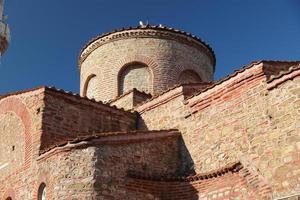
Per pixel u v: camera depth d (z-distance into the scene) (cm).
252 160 1484
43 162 1659
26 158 1808
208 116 1705
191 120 1773
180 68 2614
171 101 1900
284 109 1423
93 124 1914
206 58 2786
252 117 1530
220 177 1550
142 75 2575
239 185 1491
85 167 1505
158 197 1608
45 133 1769
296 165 1341
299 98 1384
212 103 1702
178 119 1836
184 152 1758
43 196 1631
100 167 1508
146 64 2572
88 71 2700
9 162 1942
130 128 2016
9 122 2034
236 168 1514
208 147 1666
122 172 1557
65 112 1853
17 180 1831
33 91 1889
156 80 2538
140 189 1576
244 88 1588
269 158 1430
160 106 1950
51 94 1842
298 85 1398
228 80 1653
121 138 1602
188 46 2698
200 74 2700
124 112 2023
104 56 2644
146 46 2606
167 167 1712
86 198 1462
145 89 2534
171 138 1773
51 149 1622
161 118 1923
